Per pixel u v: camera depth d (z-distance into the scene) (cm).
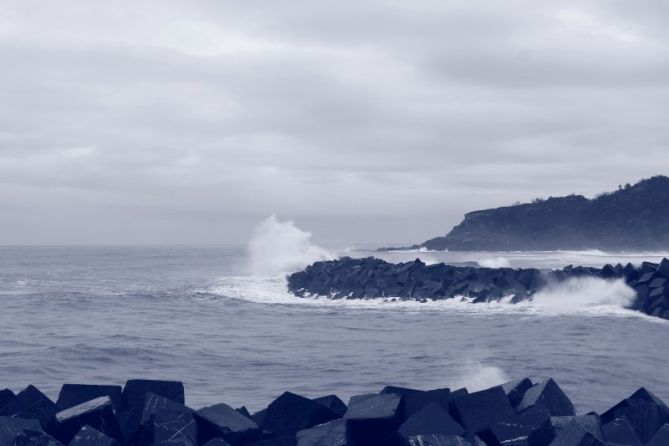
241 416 1070
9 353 2266
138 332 2906
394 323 3306
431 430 1009
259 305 4209
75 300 4341
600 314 3588
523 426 1038
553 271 4388
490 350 2389
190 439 1023
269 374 1958
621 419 1038
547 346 2489
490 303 4131
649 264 4084
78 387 1167
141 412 1077
